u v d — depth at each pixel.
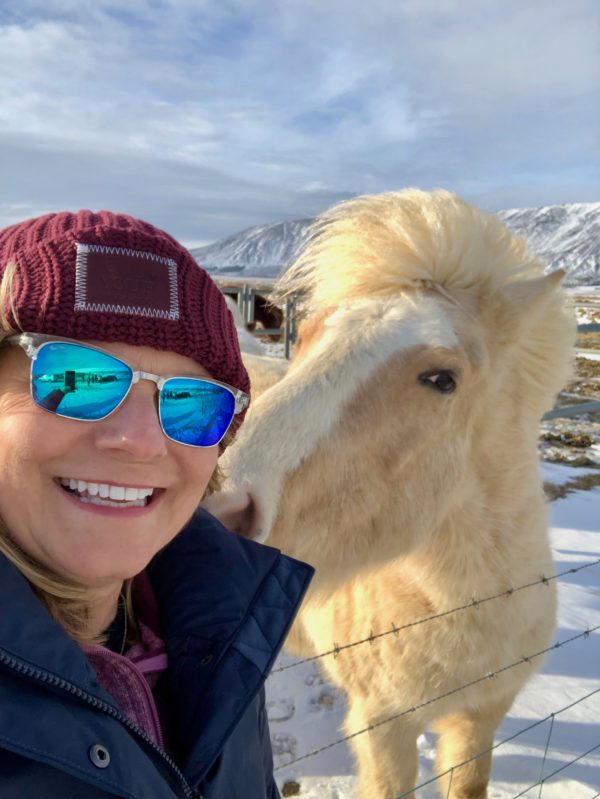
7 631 0.73
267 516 1.67
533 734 2.79
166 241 0.91
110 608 0.96
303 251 2.38
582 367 12.41
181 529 1.02
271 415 1.77
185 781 0.88
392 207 2.17
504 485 2.15
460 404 1.99
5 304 0.80
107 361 0.81
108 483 0.83
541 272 2.45
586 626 3.61
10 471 0.80
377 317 1.92
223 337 0.95
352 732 2.30
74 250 0.82
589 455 7.00
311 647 2.71
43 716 0.71
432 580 2.09
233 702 0.99
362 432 1.81
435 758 2.68
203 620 1.05
